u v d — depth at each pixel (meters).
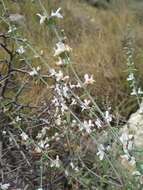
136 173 2.34
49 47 4.76
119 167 2.57
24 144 2.99
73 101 2.92
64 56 2.25
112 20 6.08
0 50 4.15
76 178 2.56
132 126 3.38
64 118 3.23
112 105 4.06
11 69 3.14
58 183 2.99
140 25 5.90
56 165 2.59
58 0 6.09
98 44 5.02
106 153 2.46
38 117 3.17
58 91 2.66
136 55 4.52
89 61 4.63
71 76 4.07
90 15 6.19
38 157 2.97
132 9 6.52
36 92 3.79
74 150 3.06
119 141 2.35
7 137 3.09
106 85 4.25
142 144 3.19
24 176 2.89
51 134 3.28
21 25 4.98
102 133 2.93
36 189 2.79
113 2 6.83
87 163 3.06
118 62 4.62
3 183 2.72
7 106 3.19
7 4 5.25
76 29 5.63
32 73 2.55
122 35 5.08
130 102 4.12
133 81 2.63
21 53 2.71
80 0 6.81
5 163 2.94
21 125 3.13
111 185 2.58
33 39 4.94
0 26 4.84
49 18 2.19
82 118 3.46
